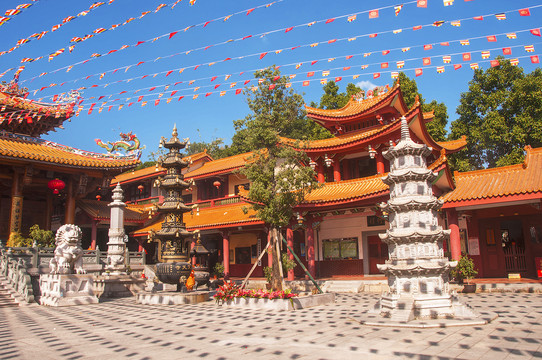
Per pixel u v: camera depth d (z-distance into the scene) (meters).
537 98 42.53
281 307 17.16
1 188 35.84
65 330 13.29
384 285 25.25
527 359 8.14
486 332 10.82
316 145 31.61
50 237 29.80
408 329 11.56
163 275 21.03
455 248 23.91
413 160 14.38
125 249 32.19
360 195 25.52
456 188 25.94
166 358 9.09
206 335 11.73
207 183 43.94
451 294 13.77
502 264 27.39
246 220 31.78
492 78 46.34
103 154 36.44
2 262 25.42
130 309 18.83
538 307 15.42
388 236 14.09
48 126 36.66
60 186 32.94
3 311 19.06
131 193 50.97
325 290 26.25
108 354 9.63
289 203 21.38
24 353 9.94
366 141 29.08
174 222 21.75
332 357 8.72
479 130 46.34
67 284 21.58
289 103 22.83
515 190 22.59
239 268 37.72
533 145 43.78
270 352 9.36
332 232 32.12
